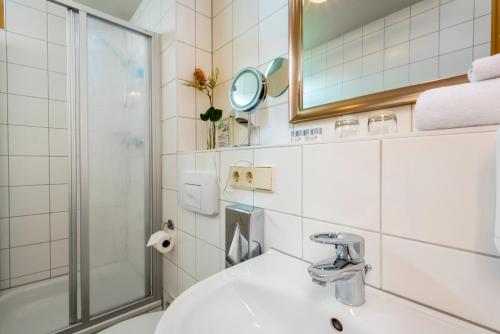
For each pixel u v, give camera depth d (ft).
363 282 1.49
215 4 4.23
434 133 1.36
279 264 2.08
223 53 4.02
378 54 2.13
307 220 2.03
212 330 1.69
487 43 1.60
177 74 3.97
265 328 1.77
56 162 5.22
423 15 1.88
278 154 2.28
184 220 3.84
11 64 4.67
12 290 4.67
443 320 1.31
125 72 4.33
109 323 4.09
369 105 2.14
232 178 2.81
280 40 3.02
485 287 1.21
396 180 1.51
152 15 4.81
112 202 4.25
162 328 1.43
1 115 4.63
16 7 4.67
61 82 5.18
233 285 1.95
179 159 3.92
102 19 4.02
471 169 1.24
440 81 1.77
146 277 4.56
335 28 2.45
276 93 2.99
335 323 1.47
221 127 3.84
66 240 5.38
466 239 1.26
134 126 4.44
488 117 1.19
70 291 3.95
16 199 4.82
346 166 1.76
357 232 1.70
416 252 1.44
